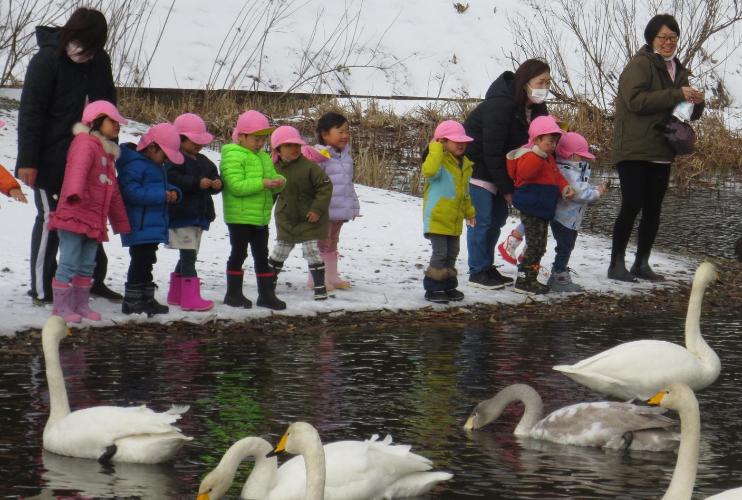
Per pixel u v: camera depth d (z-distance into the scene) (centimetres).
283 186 908
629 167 1105
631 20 2472
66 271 823
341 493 491
